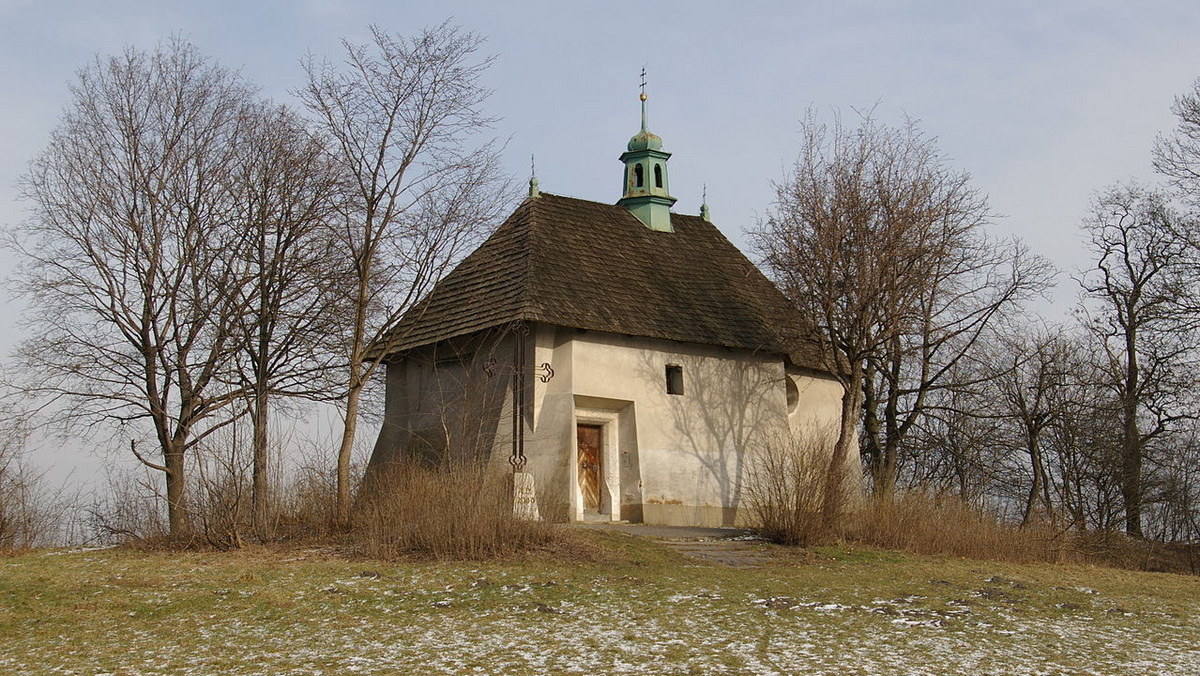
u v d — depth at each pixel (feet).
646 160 106.11
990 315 97.76
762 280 103.30
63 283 88.33
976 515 76.54
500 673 38.17
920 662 40.40
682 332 88.89
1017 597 55.67
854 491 82.28
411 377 92.84
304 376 93.35
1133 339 115.55
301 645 42.45
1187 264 106.11
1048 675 38.96
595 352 85.25
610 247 96.48
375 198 75.31
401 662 39.68
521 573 57.06
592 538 66.54
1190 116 102.94
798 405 97.96
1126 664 40.91
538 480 80.89
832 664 39.73
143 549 65.67
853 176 83.46
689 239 104.94
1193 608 54.65
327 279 90.99
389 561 60.03
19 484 70.49
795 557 66.95
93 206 88.94
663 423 87.04
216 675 38.17
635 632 44.39
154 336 90.89
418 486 66.13
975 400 117.50
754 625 46.16
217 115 92.27
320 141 77.00
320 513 68.90
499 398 84.07
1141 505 107.76
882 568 64.23
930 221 83.35
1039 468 112.37
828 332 89.35
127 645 42.63
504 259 91.25
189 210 91.40
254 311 91.20
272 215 89.97
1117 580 64.64
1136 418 112.68
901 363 109.40
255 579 54.70
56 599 50.65
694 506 86.58
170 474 88.84
